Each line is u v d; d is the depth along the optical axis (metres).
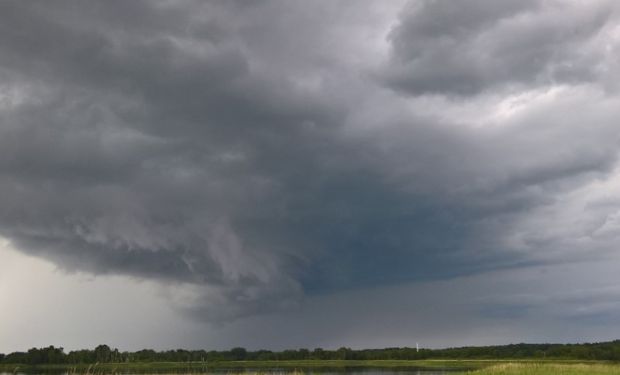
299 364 177.75
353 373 108.25
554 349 158.38
